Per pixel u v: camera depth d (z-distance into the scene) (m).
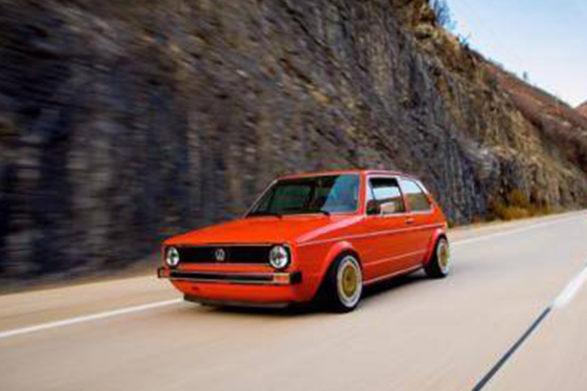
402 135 23.39
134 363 4.05
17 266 7.50
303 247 5.21
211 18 14.83
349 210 6.30
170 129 11.04
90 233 8.62
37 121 8.49
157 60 11.61
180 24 13.32
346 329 4.98
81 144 9.00
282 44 18.05
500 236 15.84
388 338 4.65
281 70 16.95
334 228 5.71
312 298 5.47
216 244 5.46
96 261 8.47
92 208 8.80
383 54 25.53
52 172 8.43
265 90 15.16
